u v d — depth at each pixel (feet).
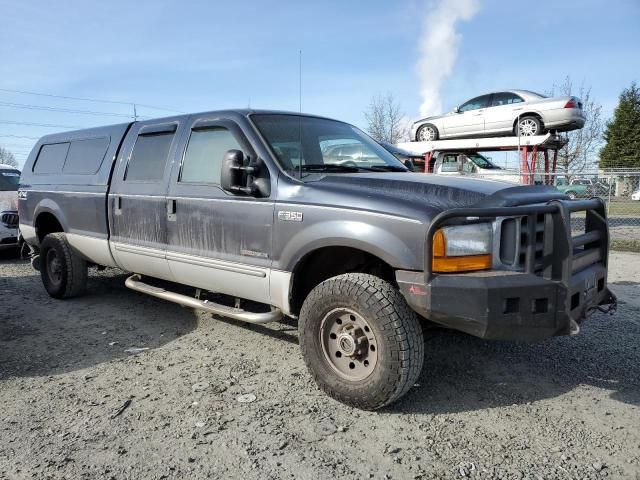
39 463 8.96
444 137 57.21
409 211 10.27
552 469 8.78
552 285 9.94
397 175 12.73
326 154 14.15
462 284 9.68
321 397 11.55
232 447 9.48
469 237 10.11
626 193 52.60
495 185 11.73
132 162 16.84
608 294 12.55
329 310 11.14
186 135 15.05
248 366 13.41
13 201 30.45
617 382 12.38
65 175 19.74
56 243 19.58
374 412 10.84
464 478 8.55
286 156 13.04
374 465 8.93
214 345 14.99
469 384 12.24
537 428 10.18
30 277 25.25
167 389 12.00
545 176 52.49
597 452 9.30
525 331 9.97
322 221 11.33
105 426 10.26
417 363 10.35
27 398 11.54
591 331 16.22
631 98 161.38
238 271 13.08
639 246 34.81
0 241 29.22
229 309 13.73
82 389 12.02
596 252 12.12
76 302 19.90
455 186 11.26
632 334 15.93
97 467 8.85
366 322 10.55
